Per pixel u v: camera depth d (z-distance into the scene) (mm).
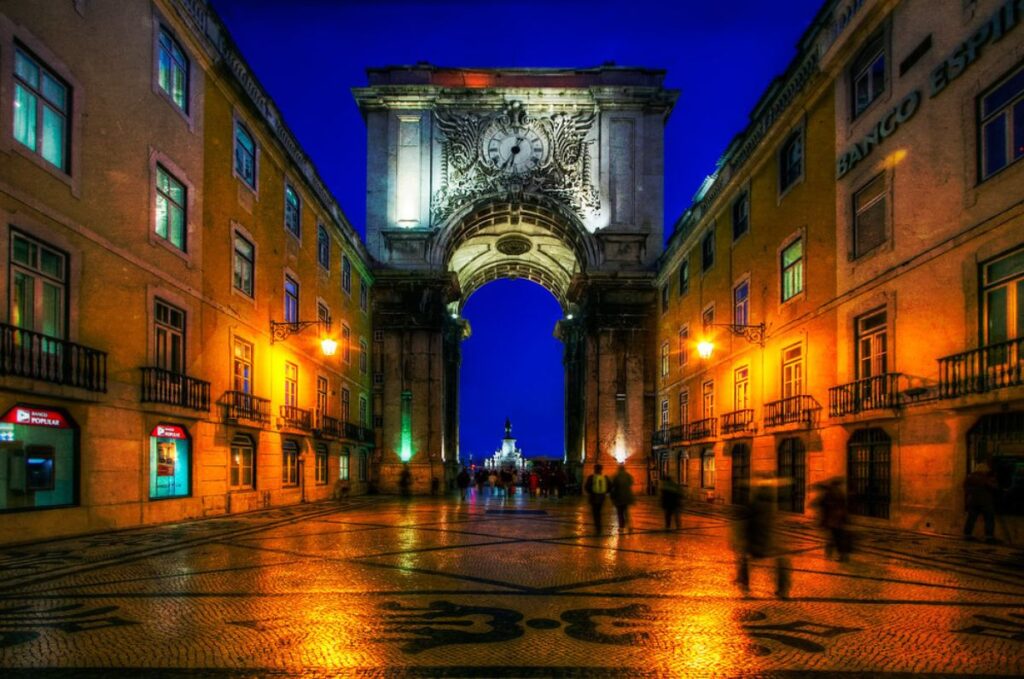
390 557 9164
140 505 12414
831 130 15195
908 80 12406
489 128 33844
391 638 5043
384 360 32438
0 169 9164
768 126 18281
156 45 13281
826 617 5746
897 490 12328
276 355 19438
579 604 6223
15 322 9516
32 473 9898
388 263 33000
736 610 5992
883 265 13016
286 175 20438
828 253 15180
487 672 4285
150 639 4969
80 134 10953
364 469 30484
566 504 22844
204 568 8078
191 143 14633
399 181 33625
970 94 10781
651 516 17234
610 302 32750
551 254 42250
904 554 9242
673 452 27844
